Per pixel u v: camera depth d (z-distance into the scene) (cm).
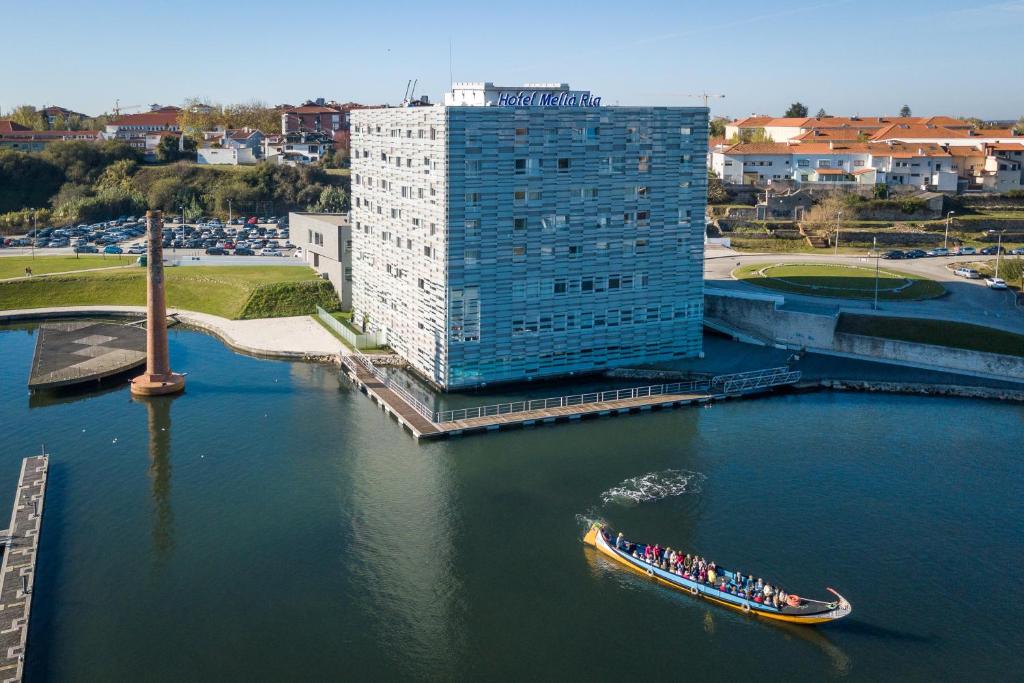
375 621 6575
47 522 7931
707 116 11500
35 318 15088
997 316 13212
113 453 9431
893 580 7125
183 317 14825
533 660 6166
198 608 6706
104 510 8175
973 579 7144
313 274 16225
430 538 7725
